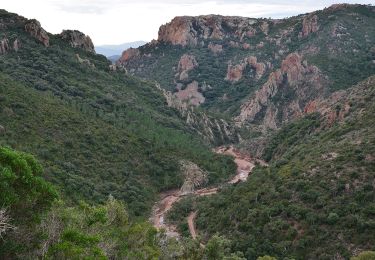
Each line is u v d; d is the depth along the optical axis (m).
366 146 84.31
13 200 27.50
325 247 66.56
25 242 29.72
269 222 76.62
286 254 68.81
